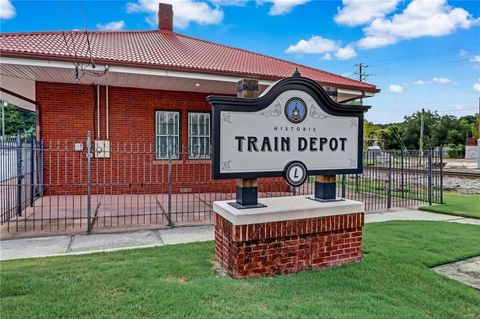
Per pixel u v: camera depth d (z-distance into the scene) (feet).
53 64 26.43
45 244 18.29
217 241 15.11
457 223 24.47
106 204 30.45
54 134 33.50
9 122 140.05
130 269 13.82
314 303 11.01
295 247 14.01
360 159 16.11
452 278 13.87
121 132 35.60
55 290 11.68
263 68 37.29
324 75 42.09
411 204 33.27
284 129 14.52
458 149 145.59
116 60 27.89
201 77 30.99
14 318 9.72
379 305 10.96
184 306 10.61
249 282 12.68
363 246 17.71
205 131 38.78
